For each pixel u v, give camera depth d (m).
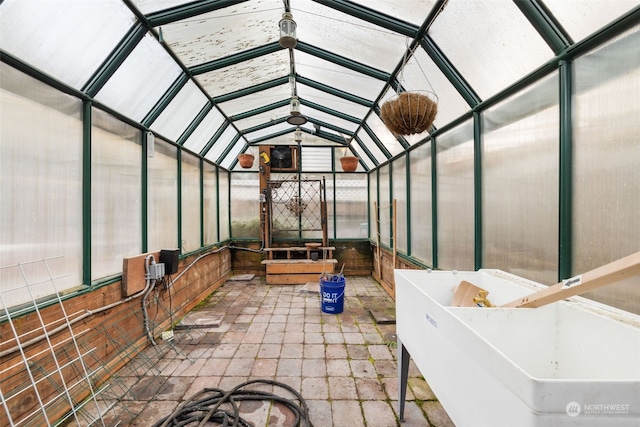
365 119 4.34
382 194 5.24
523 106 1.83
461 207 2.60
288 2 2.35
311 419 1.88
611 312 1.13
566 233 1.51
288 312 3.84
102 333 2.29
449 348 1.09
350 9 2.27
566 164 1.50
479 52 1.94
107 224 2.42
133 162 2.79
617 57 1.27
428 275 1.84
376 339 3.03
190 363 2.56
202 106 3.65
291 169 5.95
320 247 5.70
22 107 1.69
